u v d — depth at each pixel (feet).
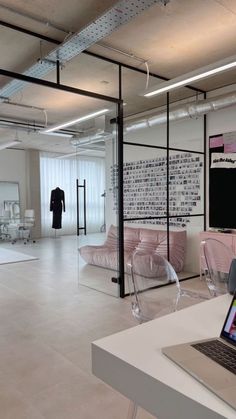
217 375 3.30
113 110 15.01
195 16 10.00
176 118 16.62
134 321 11.30
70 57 11.54
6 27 10.38
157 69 14.17
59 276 17.85
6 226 32.86
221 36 11.32
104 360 3.94
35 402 6.88
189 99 17.72
